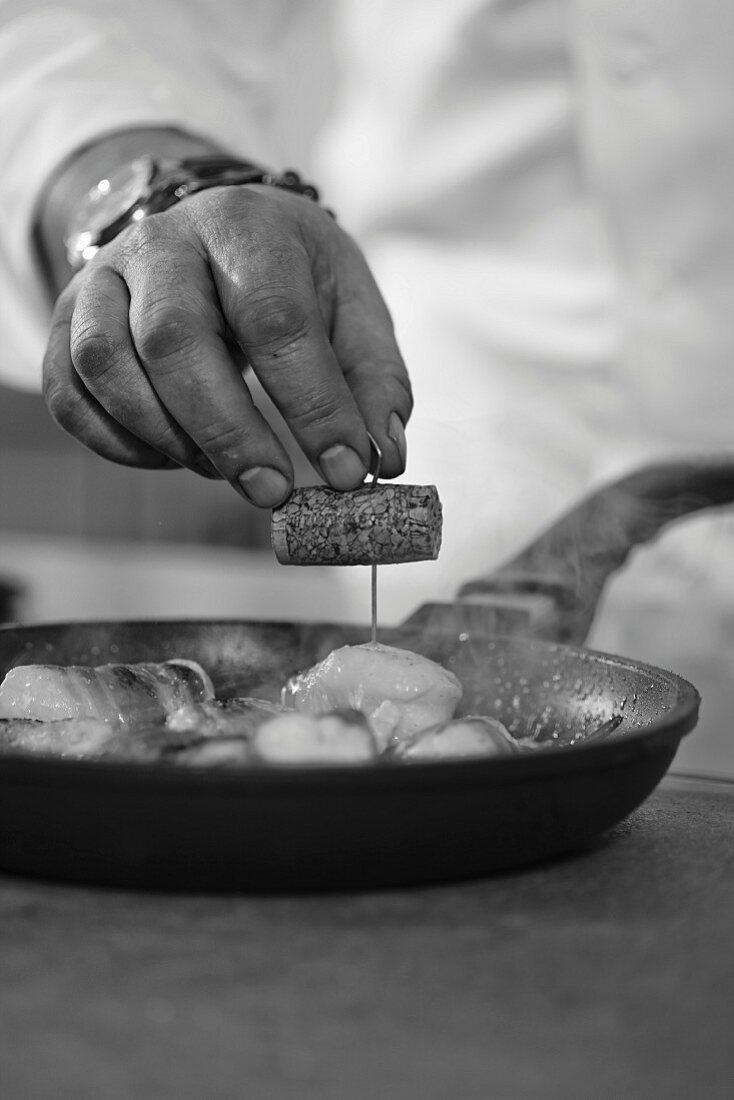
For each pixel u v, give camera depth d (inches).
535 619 22.7
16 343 32.8
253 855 16.1
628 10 32.2
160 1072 13.7
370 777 15.8
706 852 18.1
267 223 19.9
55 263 29.2
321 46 39.6
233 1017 14.4
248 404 19.2
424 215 38.0
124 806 15.9
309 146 41.1
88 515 64.1
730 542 33.2
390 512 19.6
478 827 16.3
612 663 20.6
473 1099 13.5
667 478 25.4
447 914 16.3
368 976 15.1
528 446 37.4
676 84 32.3
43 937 15.8
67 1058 13.9
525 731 21.5
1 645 21.8
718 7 31.5
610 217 34.1
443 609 23.0
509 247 37.5
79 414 20.5
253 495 19.6
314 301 19.4
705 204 32.8
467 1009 14.6
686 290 33.7
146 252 19.6
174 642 22.9
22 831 16.4
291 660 22.9
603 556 24.2
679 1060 13.9
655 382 34.6
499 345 37.7
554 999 14.8
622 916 16.3
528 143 36.1
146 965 15.3
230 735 17.0
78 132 28.4
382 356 20.9
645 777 17.3
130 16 33.6
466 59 36.0
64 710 19.4
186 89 31.3
